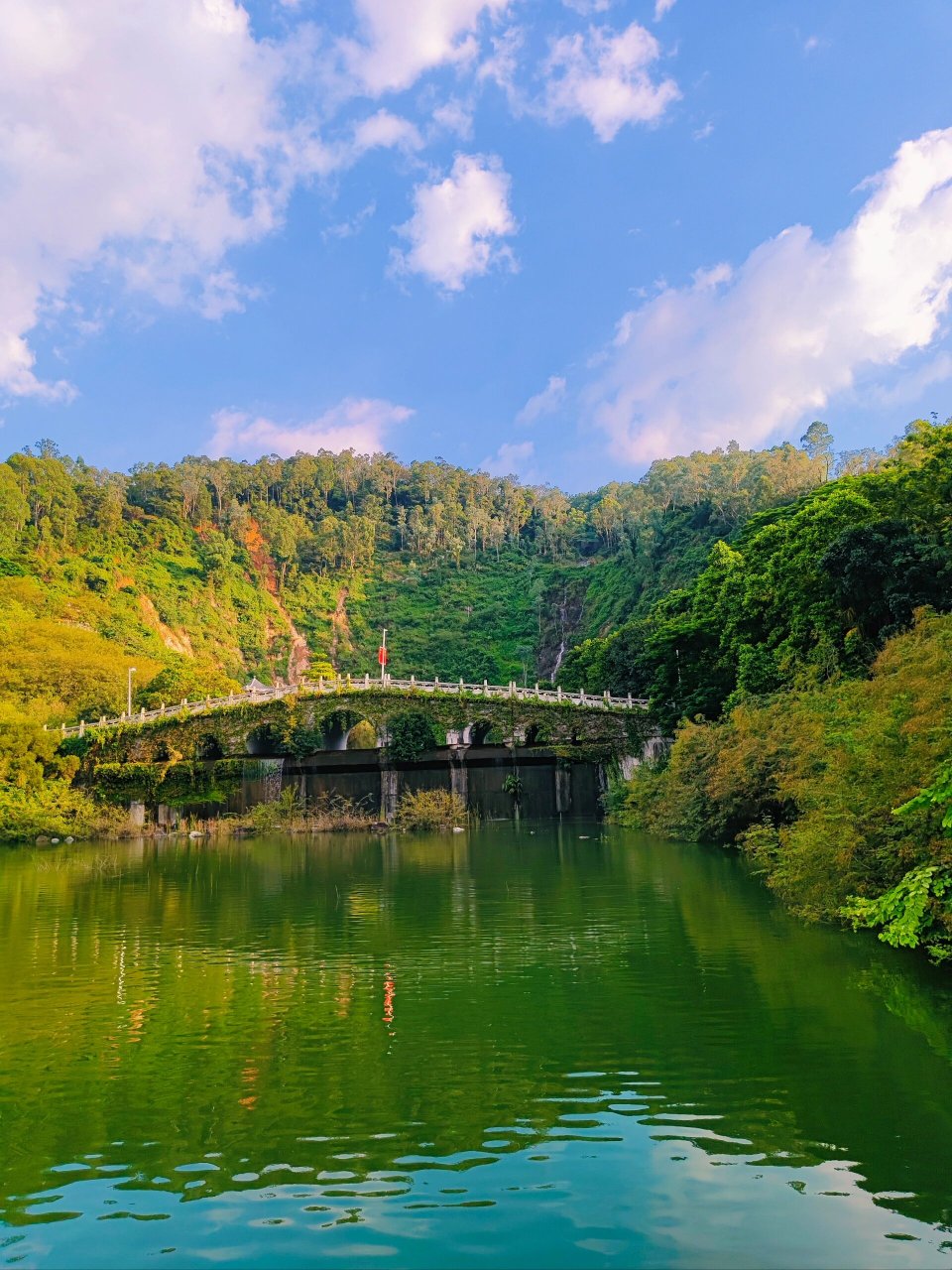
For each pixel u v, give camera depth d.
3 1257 7.92
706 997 15.40
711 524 142.50
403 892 28.97
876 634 45.38
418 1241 8.06
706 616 62.22
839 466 143.12
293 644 170.38
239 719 67.81
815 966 17.17
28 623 99.62
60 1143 10.25
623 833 49.94
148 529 177.38
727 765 35.84
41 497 160.62
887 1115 10.51
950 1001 14.78
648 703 65.69
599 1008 15.02
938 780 13.35
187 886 31.86
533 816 66.56
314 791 67.81
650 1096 11.25
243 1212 8.66
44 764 63.06
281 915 25.11
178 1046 13.57
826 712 30.59
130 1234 8.29
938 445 49.16
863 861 19.41
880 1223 8.24
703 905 24.36
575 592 166.25
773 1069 12.02
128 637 131.62
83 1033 14.27
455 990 16.44
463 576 192.25
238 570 181.88
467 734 68.56
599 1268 7.60
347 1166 9.61
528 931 21.70
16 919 25.05
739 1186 8.97
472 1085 11.77
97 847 49.94
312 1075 12.27
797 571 50.09
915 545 42.56
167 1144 10.19
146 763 65.81
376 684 68.81
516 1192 8.94
